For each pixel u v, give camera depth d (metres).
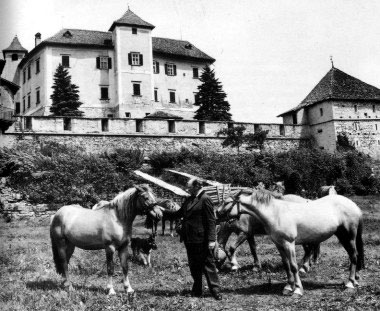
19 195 27.83
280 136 44.41
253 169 37.06
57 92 47.31
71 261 11.77
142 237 11.68
